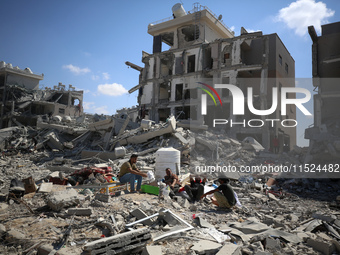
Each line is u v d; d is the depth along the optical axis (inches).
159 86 1459.2
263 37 1143.0
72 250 135.8
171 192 274.1
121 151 663.8
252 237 167.8
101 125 1006.4
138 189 283.6
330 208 283.0
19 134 1179.9
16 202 216.7
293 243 161.9
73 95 2071.9
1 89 1904.5
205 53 1339.8
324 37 805.2
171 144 714.8
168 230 172.2
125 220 184.4
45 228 163.5
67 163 703.1
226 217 219.0
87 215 188.4
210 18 1369.3
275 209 263.1
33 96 1897.1
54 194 205.5
